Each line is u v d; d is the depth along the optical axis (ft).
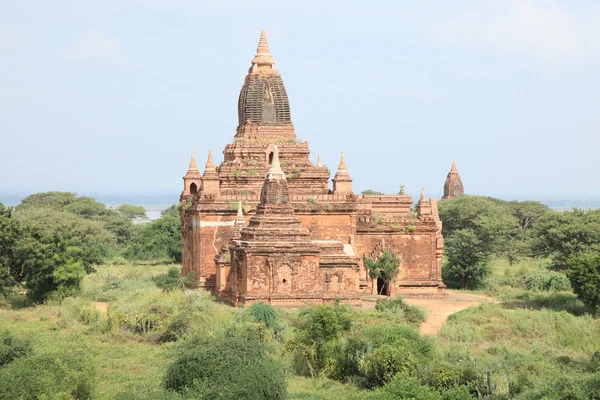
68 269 295.48
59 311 272.72
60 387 165.58
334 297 288.51
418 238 350.02
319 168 355.77
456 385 177.37
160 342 232.73
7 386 160.45
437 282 349.20
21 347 194.59
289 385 191.72
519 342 236.63
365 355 199.72
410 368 190.70
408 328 214.07
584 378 178.19
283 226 288.71
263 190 294.05
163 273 384.47
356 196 368.07
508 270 413.59
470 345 231.30
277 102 364.58
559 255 357.82
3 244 297.12
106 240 538.47
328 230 334.24
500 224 388.37
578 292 268.82
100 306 288.71
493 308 279.49
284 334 231.09
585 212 382.63
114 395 176.55
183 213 363.76
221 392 164.55
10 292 298.15
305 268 286.25
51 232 320.91
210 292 311.06
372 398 170.09
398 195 375.66
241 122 368.68
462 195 530.68
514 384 180.24
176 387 178.19
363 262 344.28
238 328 212.43
